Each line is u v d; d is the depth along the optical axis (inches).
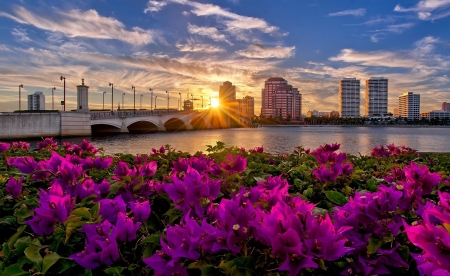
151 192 114.0
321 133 3395.7
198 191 85.8
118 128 2989.7
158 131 3503.9
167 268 63.8
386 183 137.3
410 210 82.7
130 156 239.0
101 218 85.7
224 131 3927.2
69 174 114.4
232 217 65.6
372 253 66.8
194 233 66.7
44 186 141.5
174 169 139.6
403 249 70.3
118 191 111.8
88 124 2491.4
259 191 89.2
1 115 2004.2
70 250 81.0
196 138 2261.3
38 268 71.5
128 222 77.0
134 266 71.8
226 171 118.4
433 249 51.4
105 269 68.6
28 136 2111.2
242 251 65.6
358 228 73.6
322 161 161.3
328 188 129.3
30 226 91.7
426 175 96.3
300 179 150.3
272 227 59.7
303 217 62.3
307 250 57.9
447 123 7721.5
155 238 74.8
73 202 91.4
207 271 61.1
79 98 2635.3
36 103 5182.1
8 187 121.3
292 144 1673.2
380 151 254.4
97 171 165.0
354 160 229.9
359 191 120.3
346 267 66.8
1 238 103.4
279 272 60.6
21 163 148.4
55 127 2240.4
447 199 67.5
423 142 1921.8
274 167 176.4
